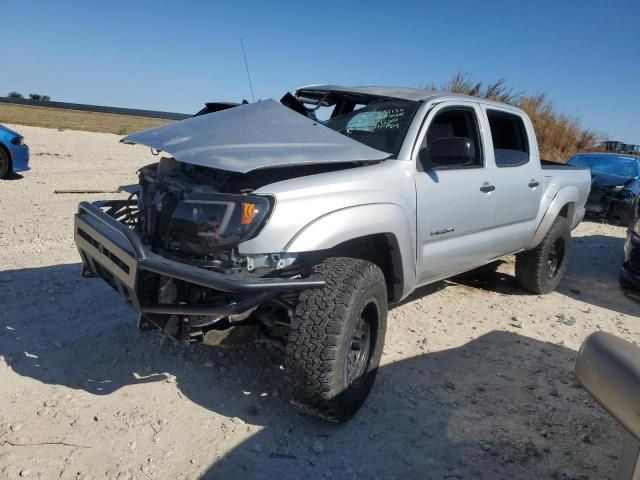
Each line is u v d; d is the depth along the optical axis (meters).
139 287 3.16
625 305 6.32
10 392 3.43
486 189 4.79
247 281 2.87
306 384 3.08
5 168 11.58
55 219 7.98
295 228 3.12
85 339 4.16
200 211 3.16
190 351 4.09
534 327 5.26
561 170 6.25
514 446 3.29
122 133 34.28
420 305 5.59
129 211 4.43
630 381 1.72
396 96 4.52
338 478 2.93
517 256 6.21
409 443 3.26
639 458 1.88
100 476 2.79
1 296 4.84
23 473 2.75
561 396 3.93
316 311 3.08
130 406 3.39
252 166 3.13
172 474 2.85
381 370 4.11
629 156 13.27
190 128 3.72
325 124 4.62
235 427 3.26
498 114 5.30
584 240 9.88
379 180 3.68
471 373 4.20
